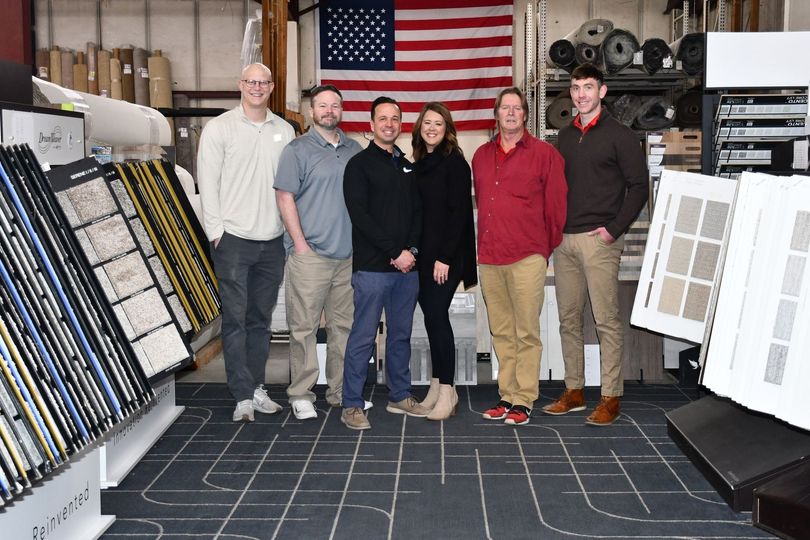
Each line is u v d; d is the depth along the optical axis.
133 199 3.58
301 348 4.24
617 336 4.13
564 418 4.23
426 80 9.88
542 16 7.36
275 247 4.24
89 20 10.48
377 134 3.95
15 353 2.21
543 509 3.00
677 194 3.99
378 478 3.34
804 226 2.72
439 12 9.85
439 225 4.08
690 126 8.00
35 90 3.72
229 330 4.18
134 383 2.77
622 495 3.13
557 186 4.01
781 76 4.52
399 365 4.27
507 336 4.25
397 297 4.14
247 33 6.94
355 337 4.04
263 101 4.11
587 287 4.20
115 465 3.36
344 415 4.10
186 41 10.48
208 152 4.05
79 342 2.55
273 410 4.33
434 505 3.04
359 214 3.93
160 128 6.01
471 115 9.88
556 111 7.52
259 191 4.12
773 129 4.84
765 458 2.98
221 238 4.09
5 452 2.07
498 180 4.05
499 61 9.84
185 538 2.76
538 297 4.06
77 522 2.71
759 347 2.80
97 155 3.93
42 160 2.99
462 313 4.96
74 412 2.41
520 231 4.03
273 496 3.14
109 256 3.06
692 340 3.97
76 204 3.03
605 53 7.26
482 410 4.41
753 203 2.99
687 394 4.71
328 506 3.04
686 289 3.97
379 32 9.88
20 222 2.44
